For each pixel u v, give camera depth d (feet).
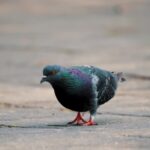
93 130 34.14
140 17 119.03
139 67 65.67
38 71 66.28
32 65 70.85
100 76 35.50
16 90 53.16
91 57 75.05
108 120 38.06
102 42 89.92
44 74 33.83
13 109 43.50
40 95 50.34
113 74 37.06
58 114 41.14
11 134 33.30
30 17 126.82
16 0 154.40
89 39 93.97
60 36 98.58
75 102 34.53
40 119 39.04
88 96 34.63
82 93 34.30
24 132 33.91
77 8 138.51
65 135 32.60
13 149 29.17
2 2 151.64
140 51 79.00
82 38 95.45
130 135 32.35
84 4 144.36
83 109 35.22
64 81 33.76
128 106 43.75
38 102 46.62
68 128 35.12
